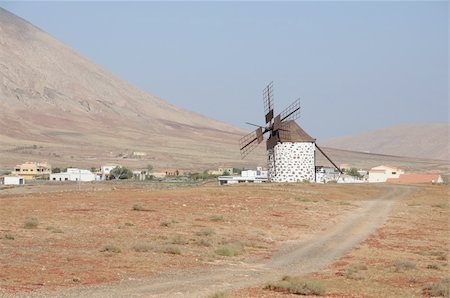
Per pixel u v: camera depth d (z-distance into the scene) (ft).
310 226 195.21
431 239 175.11
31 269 107.24
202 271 116.78
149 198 237.66
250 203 240.73
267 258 137.28
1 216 175.83
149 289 97.40
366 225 202.90
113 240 144.05
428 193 325.21
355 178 511.40
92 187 395.34
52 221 171.01
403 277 116.26
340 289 102.78
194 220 189.16
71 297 89.35
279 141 370.73
